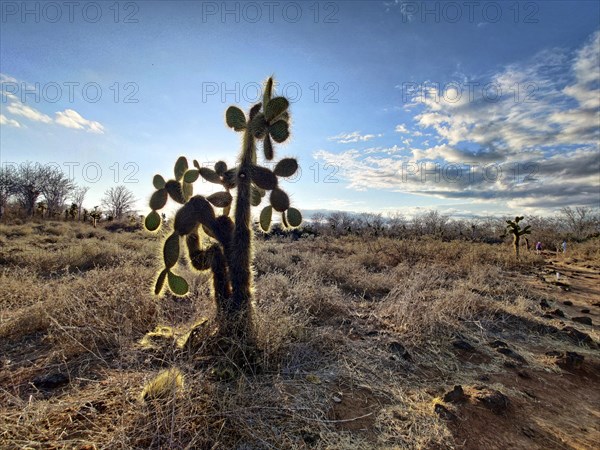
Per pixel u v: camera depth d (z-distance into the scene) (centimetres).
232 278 290
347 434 197
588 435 221
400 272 738
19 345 319
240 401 205
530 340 378
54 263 743
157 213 352
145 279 479
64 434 181
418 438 197
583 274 895
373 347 316
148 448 167
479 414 228
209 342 267
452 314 416
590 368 316
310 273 634
